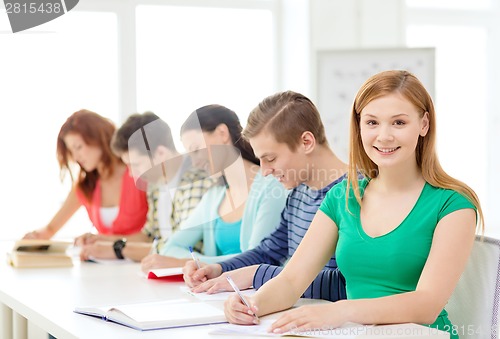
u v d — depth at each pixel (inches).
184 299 97.9
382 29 225.5
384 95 81.4
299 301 96.3
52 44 150.4
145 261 123.1
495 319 86.0
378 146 82.2
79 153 155.3
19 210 159.3
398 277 83.3
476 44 253.9
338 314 75.2
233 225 128.5
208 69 226.5
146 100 218.4
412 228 82.7
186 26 223.6
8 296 104.7
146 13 218.2
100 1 209.6
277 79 235.5
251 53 232.2
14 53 147.6
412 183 85.0
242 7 230.1
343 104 220.1
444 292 77.5
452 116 253.0
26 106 152.9
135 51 216.4
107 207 158.9
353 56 219.8
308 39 222.2
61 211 161.0
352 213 87.0
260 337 73.7
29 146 155.9
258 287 101.3
